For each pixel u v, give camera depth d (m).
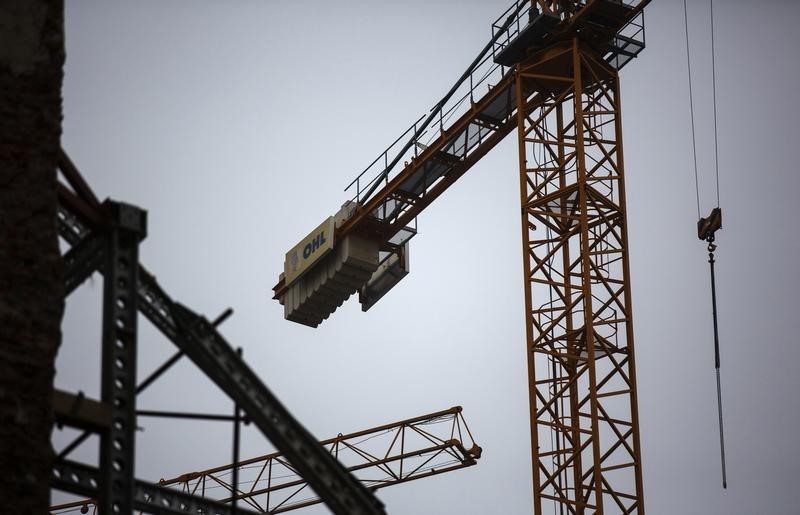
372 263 161.38
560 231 134.38
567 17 136.25
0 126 41.78
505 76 139.75
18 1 43.12
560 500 121.19
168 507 64.44
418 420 158.75
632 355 125.44
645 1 134.12
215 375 50.72
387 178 156.50
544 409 124.50
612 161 132.12
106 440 44.72
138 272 49.22
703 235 130.25
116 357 46.31
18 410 39.44
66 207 46.81
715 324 128.12
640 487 120.75
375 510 52.03
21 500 38.75
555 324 126.44
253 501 166.88
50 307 40.88
